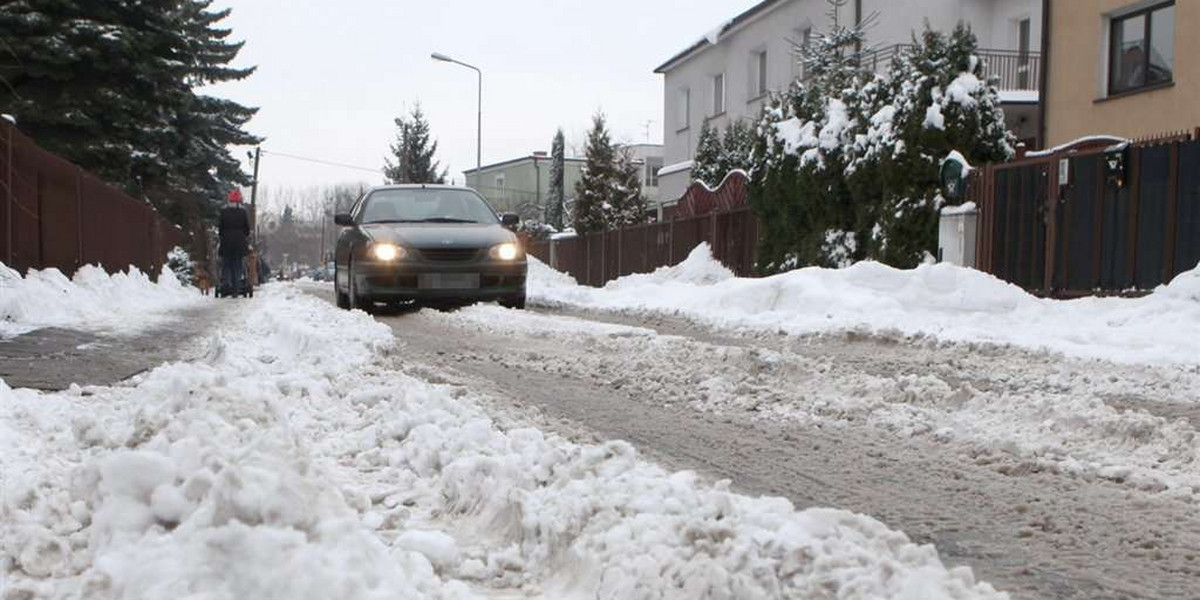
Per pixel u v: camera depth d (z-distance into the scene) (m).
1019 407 4.88
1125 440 4.32
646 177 61.22
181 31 23.98
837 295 10.61
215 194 37.66
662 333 10.09
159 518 2.23
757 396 5.52
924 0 21.31
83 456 3.41
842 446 4.33
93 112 21.95
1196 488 3.60
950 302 10.20
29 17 20.45
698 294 12.77
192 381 3.46
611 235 25.56
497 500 2.94
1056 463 3.97
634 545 2.36
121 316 10.84
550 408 5.21
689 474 3.04
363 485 3.37
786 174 15.07
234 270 18.47
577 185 32.59
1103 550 2.93
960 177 11.98
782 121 15.88
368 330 8.67
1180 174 9.67
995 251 11.76
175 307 13.41
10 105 20.44
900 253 12.62
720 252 18.94
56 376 5.82
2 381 4.85
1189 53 13.84
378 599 1.94
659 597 2.07
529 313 11.40
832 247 14.07
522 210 70.56
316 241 126.69
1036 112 19.05
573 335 8.80
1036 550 2.93
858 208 13.68
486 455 3.46
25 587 2.15
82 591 2.00
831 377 5.99
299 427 4.20
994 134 12.62
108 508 2.28
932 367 7.17
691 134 33.00
